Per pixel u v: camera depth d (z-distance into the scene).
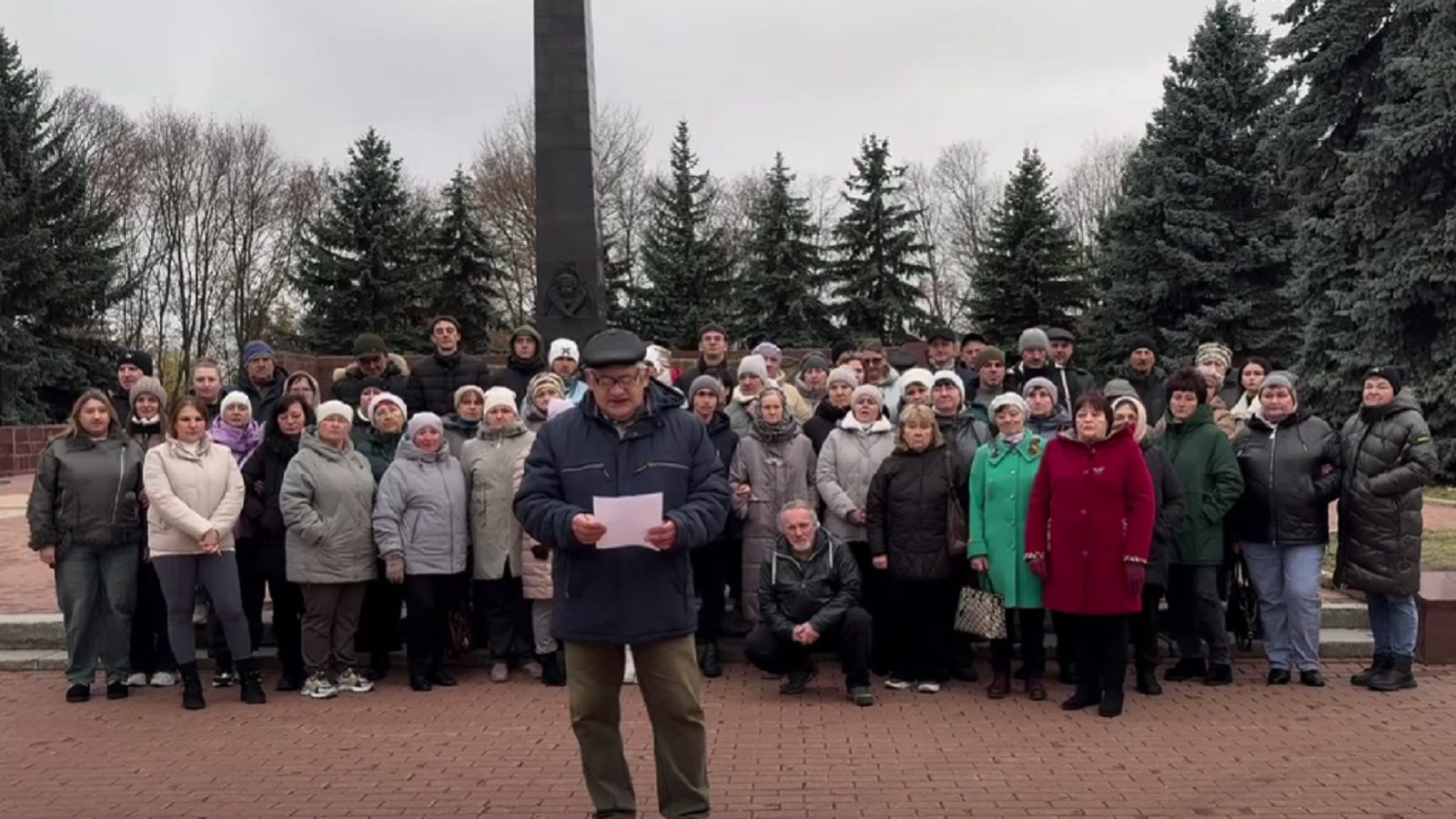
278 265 53.09
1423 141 18.95
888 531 8.04
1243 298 27.80
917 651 8.08
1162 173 28.62
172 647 7.77
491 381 10.77
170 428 7.82
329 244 35.38
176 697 8.15
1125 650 7.29
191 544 7.72
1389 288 19.84
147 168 50.16
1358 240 21.06
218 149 51.50
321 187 53.34
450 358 10.73
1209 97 28.45
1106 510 7.25
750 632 8.46
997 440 7.95
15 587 11.13
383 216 35.19
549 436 4.84
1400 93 20.83
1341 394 21.41
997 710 7.50
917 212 35.25
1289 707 7.44
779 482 8.42
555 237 16.06
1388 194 19.89
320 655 8.05
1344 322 21.77
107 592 8.09
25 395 31.38
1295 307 23.61
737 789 5.88
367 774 6.25
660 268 35.16
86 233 34.12
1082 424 7.32
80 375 32.59
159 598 8.53
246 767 6.42
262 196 52.50
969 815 5.46
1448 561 10.84
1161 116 29.39
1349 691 7.86
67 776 6.30
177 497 7.68
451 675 8.57
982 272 33.31
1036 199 32.69
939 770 6.18
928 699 7.81
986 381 9.34
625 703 7.69
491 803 5.76
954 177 60.62
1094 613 7.23
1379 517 7.78
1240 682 8.13
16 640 9.43
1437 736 6.73
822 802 5.67
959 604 7.79
